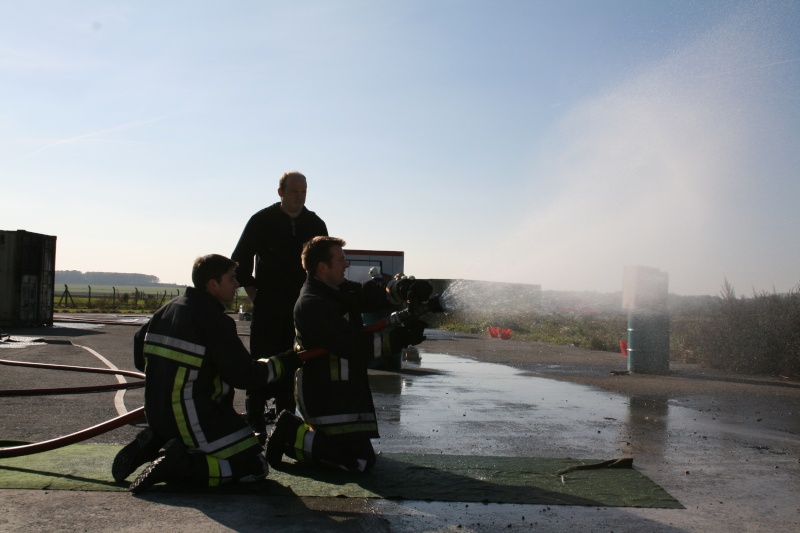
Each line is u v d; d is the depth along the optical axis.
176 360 3.80
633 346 11.05
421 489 3.93
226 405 3.97
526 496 3.84
